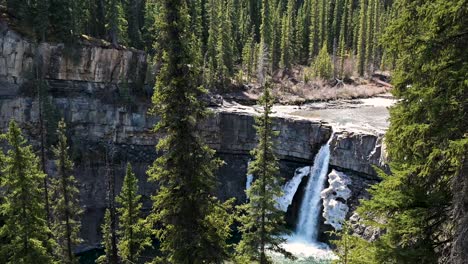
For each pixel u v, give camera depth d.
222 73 71.62
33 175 22.62
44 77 51.94
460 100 9.20
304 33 103.44
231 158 54.25
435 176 10.49
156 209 17.55
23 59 50.12
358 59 92.88
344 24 106.12
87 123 53.16
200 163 16.38
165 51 15.66
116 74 56.03
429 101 9.43
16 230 21.91
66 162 29.17
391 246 10.82
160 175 16.56
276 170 21.03
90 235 49.50
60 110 51.84
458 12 8.71
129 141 54.31
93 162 51.50
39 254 21.95
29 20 51.06
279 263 38.59
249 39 89.00
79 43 53.09
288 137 49.69
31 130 49.97
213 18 74.88
